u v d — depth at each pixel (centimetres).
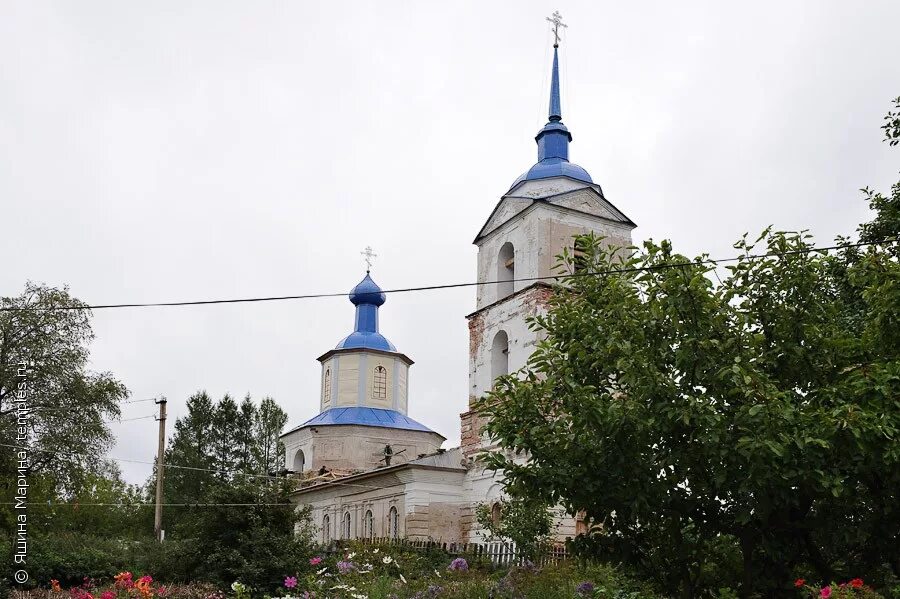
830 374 1314
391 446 5903
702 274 1288
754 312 1337
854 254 1655
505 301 4350
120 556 3212
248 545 2831
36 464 3806
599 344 1319
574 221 4328
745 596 1323
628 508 1314
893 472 1180
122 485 6725
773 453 1155
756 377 1204
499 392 1423
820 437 1146
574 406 1298
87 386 3925
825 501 1280
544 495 1341
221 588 2719
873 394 1195
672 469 1305
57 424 3806
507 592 2092
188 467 6662
